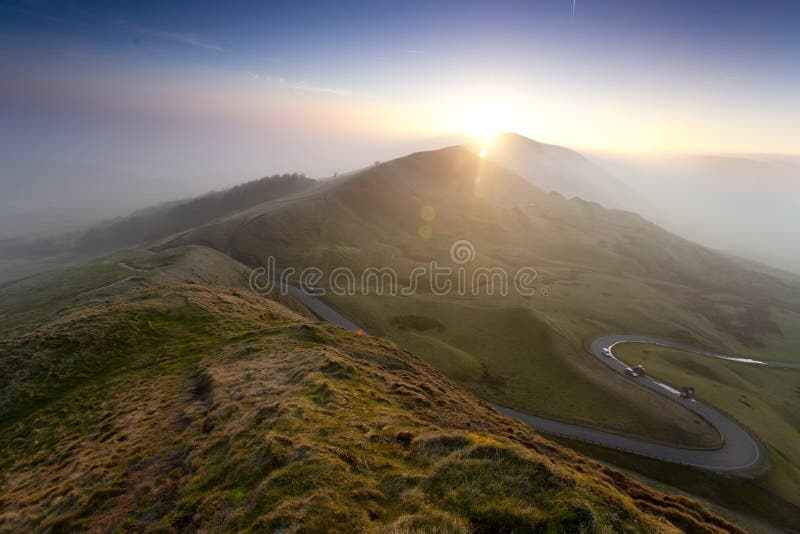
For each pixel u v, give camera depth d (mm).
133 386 29328
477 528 10609
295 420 16891
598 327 124875
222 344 36625
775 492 52438
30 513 15758
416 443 15281
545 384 75938
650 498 18094
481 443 14320
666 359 103625
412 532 10141
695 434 63094
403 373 30062
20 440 24391
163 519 12750
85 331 38312
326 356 27453
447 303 112312
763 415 77000
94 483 16516
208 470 14766
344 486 12211
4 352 34750
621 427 63219
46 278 91375
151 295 52656
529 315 102188
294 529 10375
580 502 10953
